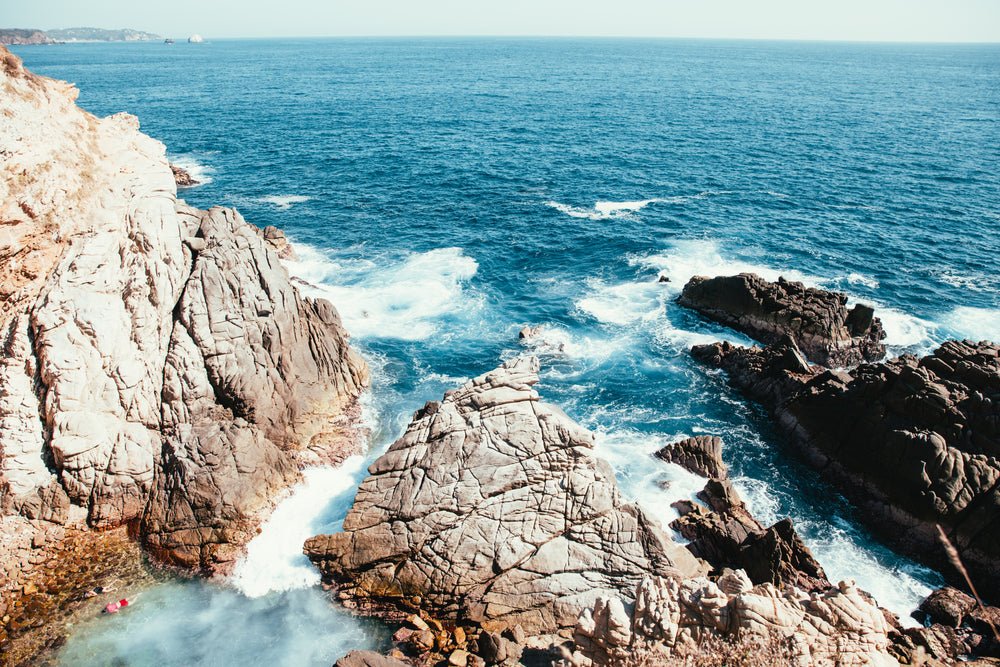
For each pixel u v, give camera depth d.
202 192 66.81
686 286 44.41
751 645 17.78
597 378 36.88
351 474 28.81
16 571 23.56
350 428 31.58
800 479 30.03
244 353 28.22
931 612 23.23
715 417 33.94
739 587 19.38
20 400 24.91
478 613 22.03
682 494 28.34
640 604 19.27
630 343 40.25
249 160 80.62
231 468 25.62
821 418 30.58
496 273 49.16
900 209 63.47
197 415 26.73
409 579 23.20
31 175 24.52
